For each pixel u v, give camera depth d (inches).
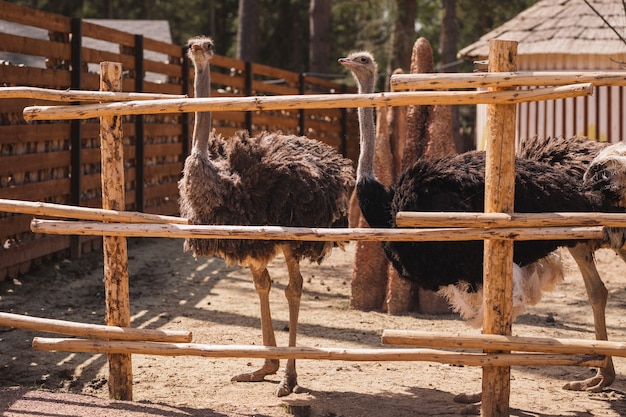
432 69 340.5
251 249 219.9
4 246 338.0
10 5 338.3
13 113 340.8
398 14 777.6
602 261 435.8
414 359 187.0
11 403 193.0
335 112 827.4
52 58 378.6
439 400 221.0
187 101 190.9
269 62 1419.8
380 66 1079.0
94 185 416.5
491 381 188.7
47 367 242.8
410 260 222.1
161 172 495.8
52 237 373.4
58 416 185.5
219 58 559.8
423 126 336.5
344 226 243.9
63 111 198.7
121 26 879.1
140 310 314.2
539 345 184.7
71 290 336.5
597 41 571.5
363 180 236.8
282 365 254.8
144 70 469.1
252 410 205.9
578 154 237.6
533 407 216.4
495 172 184.4
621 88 565.3
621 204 222.2
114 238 201.2
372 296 331.0
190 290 353.4
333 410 210.5
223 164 228.8
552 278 239.8
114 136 200.7
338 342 277.6
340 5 1013.8
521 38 607.2
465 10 1026.7
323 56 950.4
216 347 194.7
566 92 172.1
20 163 343.0
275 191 223.1
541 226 184.7
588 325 307.1
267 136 237.3
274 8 1402.6
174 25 1519.4
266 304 233.8
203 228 192.7
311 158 234.2
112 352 200.1
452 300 226.1
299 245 224.5
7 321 203.0
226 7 1631.4
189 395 221.3
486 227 184.1
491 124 184.2
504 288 186.9
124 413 190.1
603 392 230.7
